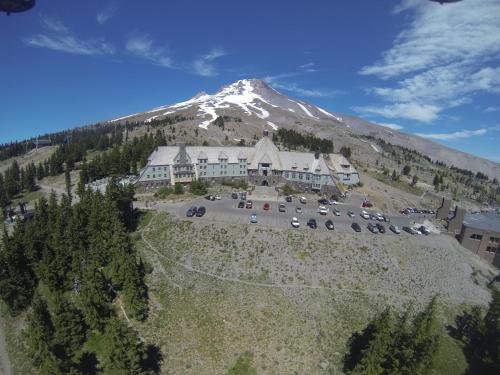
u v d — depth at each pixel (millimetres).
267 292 81625
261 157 148125
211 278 84062
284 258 90312
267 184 148375
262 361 69375
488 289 91812
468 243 106750
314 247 94125
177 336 71688
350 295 83375
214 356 69375
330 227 101938
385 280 88500
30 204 149500
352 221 110938
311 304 80250
